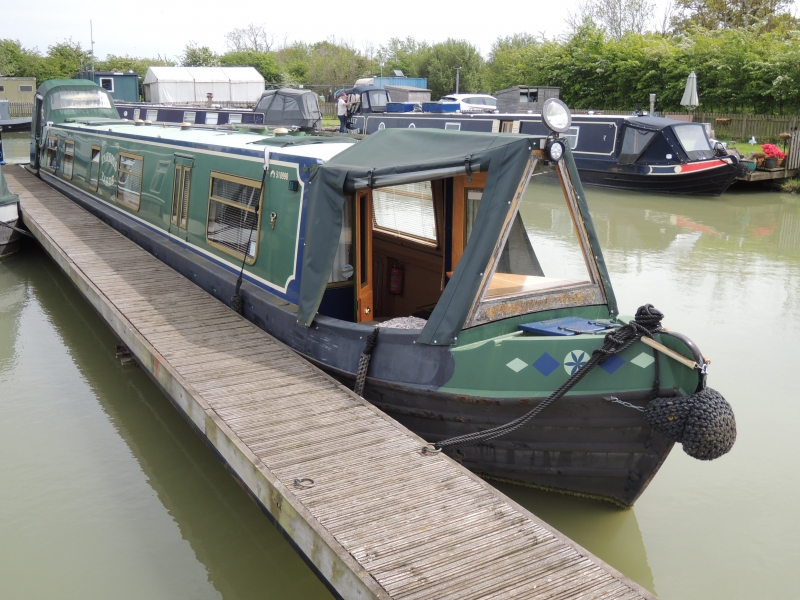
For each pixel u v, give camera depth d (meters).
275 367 6.12
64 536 5.29
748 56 28.97
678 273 11.98
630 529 5.31
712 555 5.01
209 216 8.58
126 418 7.20
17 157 26.84
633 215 17.20
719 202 19.06
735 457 6.25
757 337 8.96
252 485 4.66
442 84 54.94
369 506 4.16
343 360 5.98
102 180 13.01
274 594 4.75
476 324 5.22
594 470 5.20
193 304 7.79
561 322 5.37
